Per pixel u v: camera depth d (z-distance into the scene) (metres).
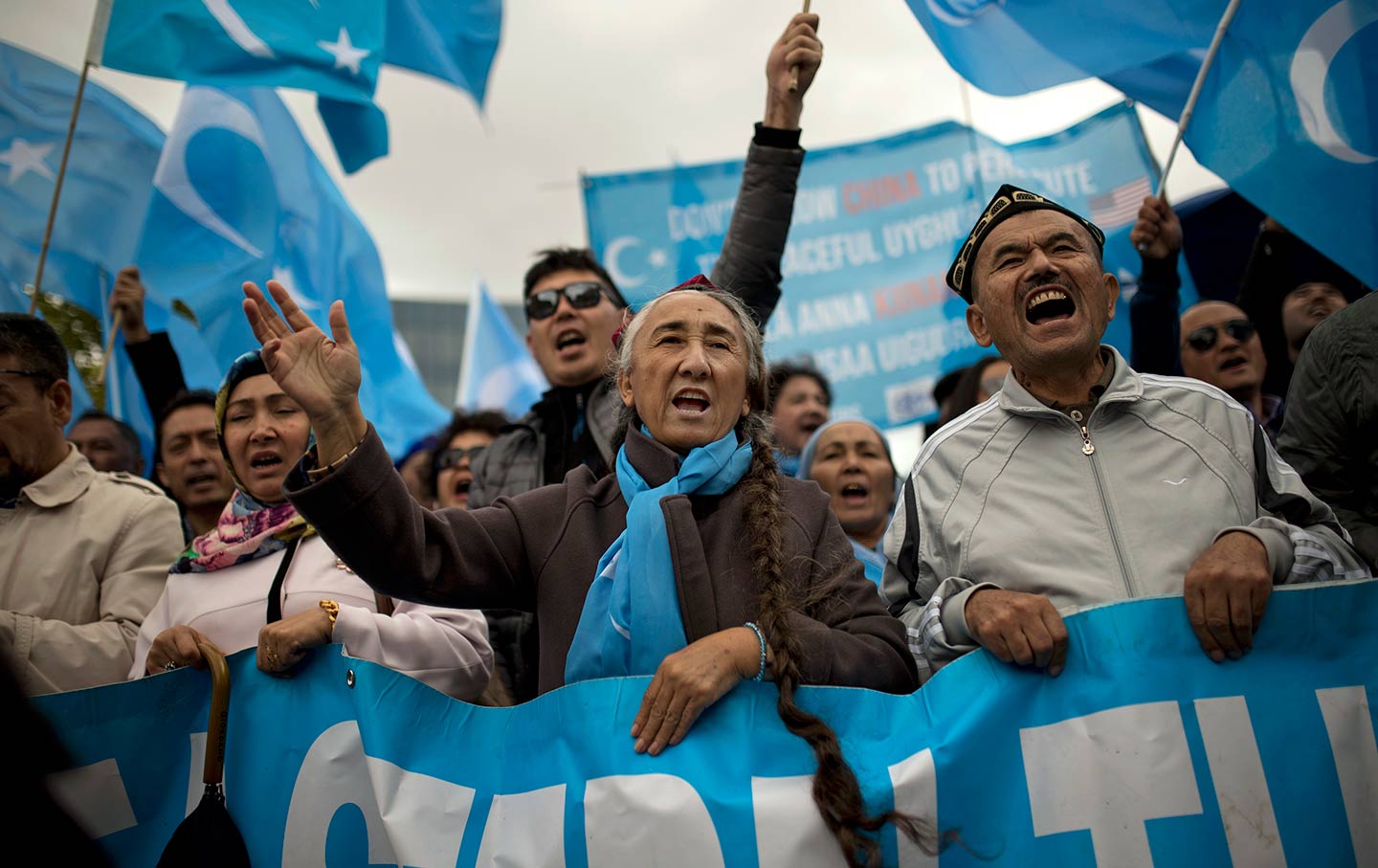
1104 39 3.63
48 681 2.84
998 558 2.38
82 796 2.54
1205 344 3.94
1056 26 3.68
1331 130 3.34
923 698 2.16
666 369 2.47
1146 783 2.06
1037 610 2.14
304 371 2.22
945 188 5.49
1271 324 4.18
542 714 2.21
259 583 2.83
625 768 2.08
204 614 2.80
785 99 3.49
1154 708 2.09
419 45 4.57
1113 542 2.34
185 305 5.23
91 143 5.17
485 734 2.29
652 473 2.41
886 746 2.12
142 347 4.72
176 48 4.17
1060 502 2.40
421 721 2.34
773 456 2.49
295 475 2.22
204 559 2.89
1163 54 3.57
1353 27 3.33
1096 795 2.07
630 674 2.20
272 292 2.27
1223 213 5.02
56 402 3.27
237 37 4.20
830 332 5.51
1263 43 3.46
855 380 5.46
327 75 4.25
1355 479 2.52
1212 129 3.53
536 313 3.91
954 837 2.06
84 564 3.12
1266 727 2.06
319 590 2.78
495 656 3.37
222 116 5.07
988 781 2.10
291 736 2.50
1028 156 5.32
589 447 3.65
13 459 3.16
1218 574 2.09
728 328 2.54
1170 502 2.34
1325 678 2.08
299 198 5.24
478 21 4.67
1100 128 5.21
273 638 2.51
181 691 2.63
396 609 2.79
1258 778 2.04
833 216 5.59
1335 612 2.10
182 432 3.94
